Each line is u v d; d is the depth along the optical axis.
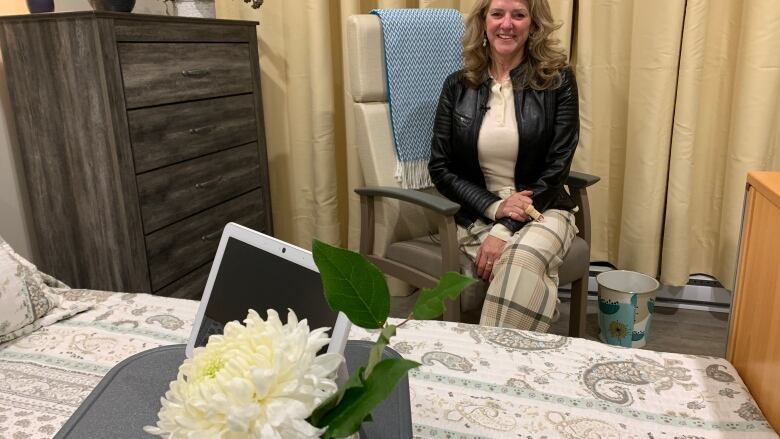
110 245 1.87
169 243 1.98
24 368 1.04
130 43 1.76
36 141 1.89
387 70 2.01
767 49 1.98
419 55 2.04
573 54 2.27
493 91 1.94
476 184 2.01
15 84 1.86
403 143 2.05
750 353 0.92
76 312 1.23
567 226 1.85
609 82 2.28
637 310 2.03
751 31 1.99
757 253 0.91
